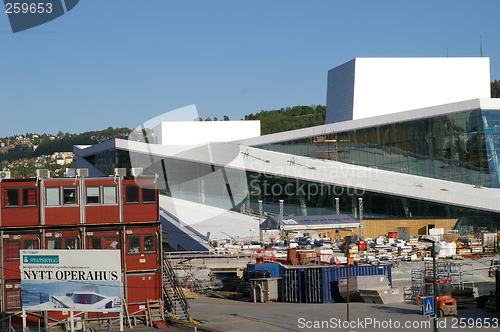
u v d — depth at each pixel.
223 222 84.56
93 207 40.66
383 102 110.69
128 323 40.00
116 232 41.00
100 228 40.62
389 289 48.44
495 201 83.06
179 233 80.06
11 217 39.44
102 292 35.53
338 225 75.38
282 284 52.59
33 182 39.88
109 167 103.69
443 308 40.31
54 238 39.94
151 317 40.47
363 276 50.38
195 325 39.22
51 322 39.09
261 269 53.97
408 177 91.81
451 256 71.25
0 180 39.38
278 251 68.06
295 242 76.69
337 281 50.78
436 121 91.38
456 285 52.16
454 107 89.38
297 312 44.44
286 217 75.94
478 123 88.00
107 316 40.19
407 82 111.06
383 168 96.00
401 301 48.31
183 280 59.94
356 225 76.12
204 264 65.06
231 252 70.38
